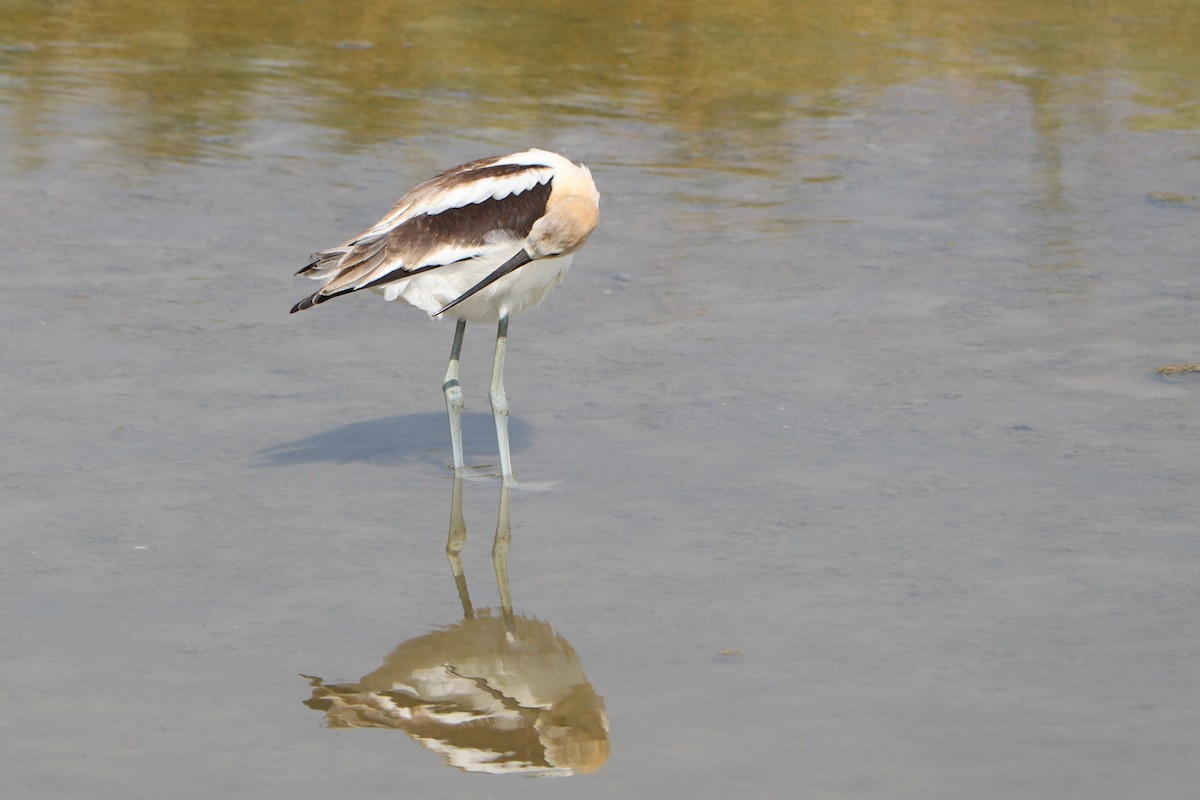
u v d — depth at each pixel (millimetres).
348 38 26297
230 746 7379
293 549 9758
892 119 22031
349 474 11016
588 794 6949
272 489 10703
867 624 8648
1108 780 7027
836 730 7492
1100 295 15156
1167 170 19688
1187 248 16688
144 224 17062
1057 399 12359
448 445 11625
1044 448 11312
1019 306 14836
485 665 8219
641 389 12703
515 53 25406
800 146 20750
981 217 17844
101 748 7324
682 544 9789
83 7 27875
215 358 13312
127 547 9695
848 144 20859
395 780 7086
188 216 17406
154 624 8680
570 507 10422
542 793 6969
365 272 10906
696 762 7207
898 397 12445
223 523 10109
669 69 24578
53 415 11875
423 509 10422
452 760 7266
